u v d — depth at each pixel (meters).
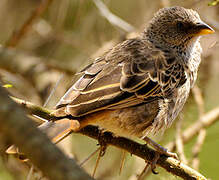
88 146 11.62
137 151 8.02
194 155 10.20
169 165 7.88
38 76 12.48
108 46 12.04
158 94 8.10
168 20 9.23
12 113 3.67
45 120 7.33
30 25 12.45
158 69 8.21
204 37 11.20
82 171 3.79
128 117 7.79
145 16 12.58
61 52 13.95
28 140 3.68
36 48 14.21
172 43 9.12
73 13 13.44
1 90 3.73
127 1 13.20
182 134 10.84
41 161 3.70
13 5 14.02
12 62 12.29
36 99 12.17
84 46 13.33
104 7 12.45
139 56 8.27
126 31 12.38
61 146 10.13
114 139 8.09
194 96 11.16
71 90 7.61
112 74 7.82
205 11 11.76
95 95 7.43
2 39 13.90
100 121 7.66
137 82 7.84
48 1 12.27
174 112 8.63
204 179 7.66
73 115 7.08
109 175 11.15
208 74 11.72
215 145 11.18
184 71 8.74
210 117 10.88
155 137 10.96
